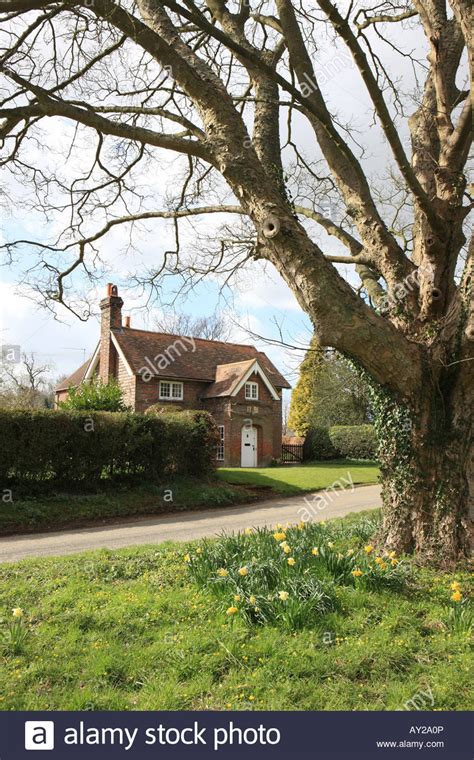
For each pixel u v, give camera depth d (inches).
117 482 629.6
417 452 261.7
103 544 402.9
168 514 567.5
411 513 264.7
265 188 217.9
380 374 242.5
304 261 213.6
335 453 1323.8
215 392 1122.0
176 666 155.4
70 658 161.0
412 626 184.9
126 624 184.7
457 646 171.3
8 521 481.1
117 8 204.7
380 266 279.7
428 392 257.0
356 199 283.4
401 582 219.8
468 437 265.0
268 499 683.4
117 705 139.1
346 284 225.6
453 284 266.5
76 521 515.2
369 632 178.7
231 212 317.1
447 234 253.1
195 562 236.5
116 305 1117.7
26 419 553.6
